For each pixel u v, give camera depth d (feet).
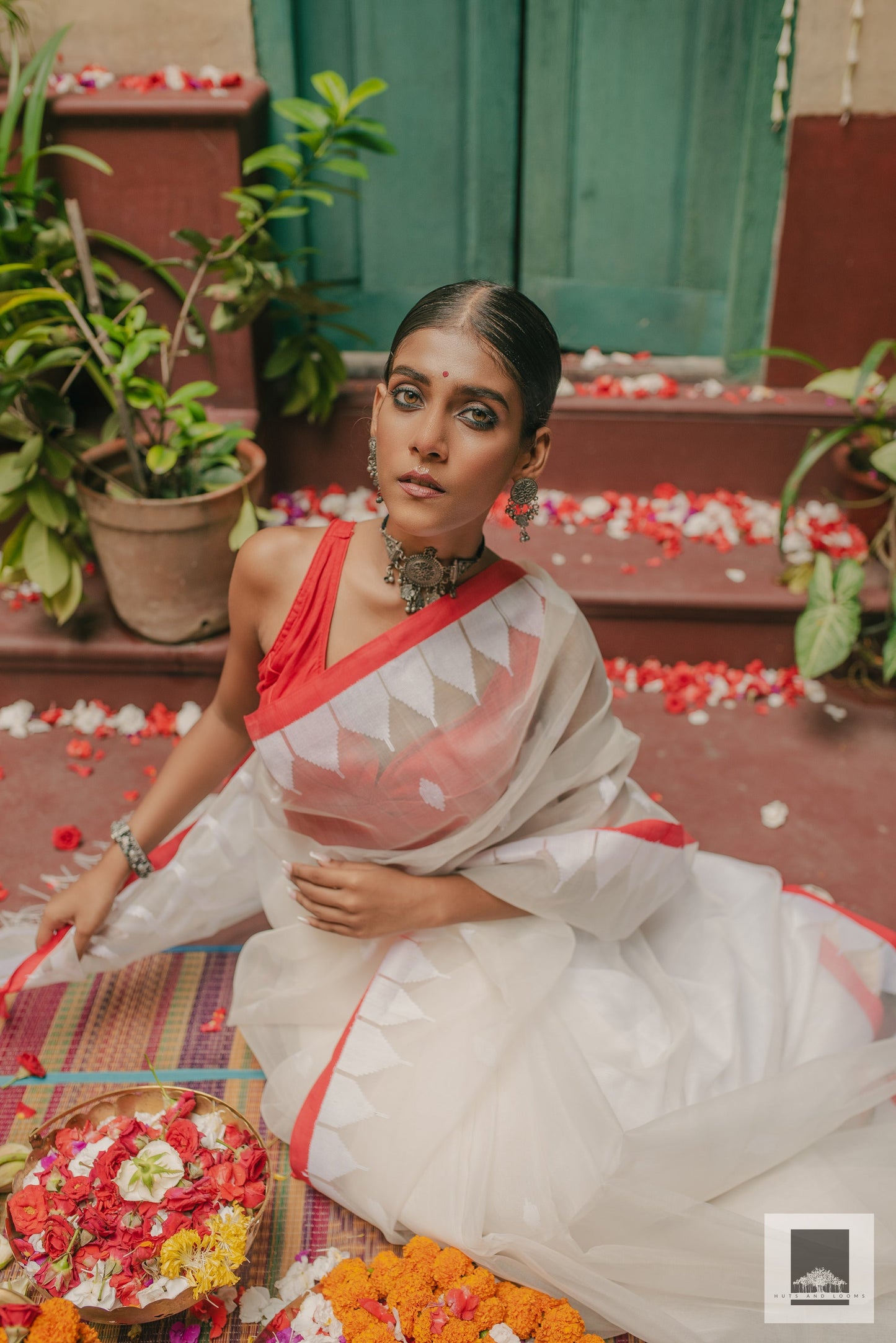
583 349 10.75
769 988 5.84
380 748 4.88
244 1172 4.79
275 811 5.43
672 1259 4.78
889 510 9.58
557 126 9.73
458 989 5.34
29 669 8.66
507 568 4.90
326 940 5.69
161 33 9.02
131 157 8.59
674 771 8.52
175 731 8.69
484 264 10.37
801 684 9.25
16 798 8.07
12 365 7.22
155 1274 4.52
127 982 6.59
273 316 9.59
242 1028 5.93
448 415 4.10
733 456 10.18
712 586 9.21
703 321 10.39
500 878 5.28
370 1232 5.33
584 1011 5.41
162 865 5.93
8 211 7.68
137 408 7.75
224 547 8.14
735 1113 4.98
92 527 8.09
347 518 9.96
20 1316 4.03
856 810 8.23
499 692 4.84
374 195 9.93
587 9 9.23
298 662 4.91
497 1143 5.08
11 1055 6.12
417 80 9.53
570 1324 4.71
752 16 9.05
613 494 10.28
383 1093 5.19
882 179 9.47
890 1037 6.03
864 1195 4.99
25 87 7.89
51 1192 4.75
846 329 10.07
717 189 9.83
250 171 8.12
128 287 8.51
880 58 9.05
